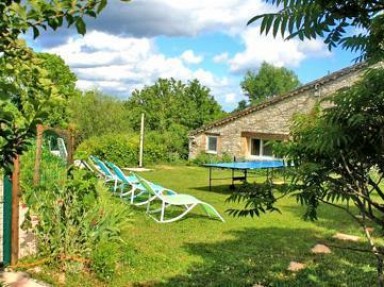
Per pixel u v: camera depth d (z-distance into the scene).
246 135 25.67
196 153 27.78
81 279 5.97
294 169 3.06
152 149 25.78
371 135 2.61
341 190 2.90
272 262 7.19
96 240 6.40
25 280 5.74
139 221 10.02
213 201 13.46
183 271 6.68
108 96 28.42
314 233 9.28
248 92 72.31
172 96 36.78
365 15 1.47
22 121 1.64
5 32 1.63
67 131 7.33
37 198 6.39
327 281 6.28
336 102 2.56
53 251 6.27
